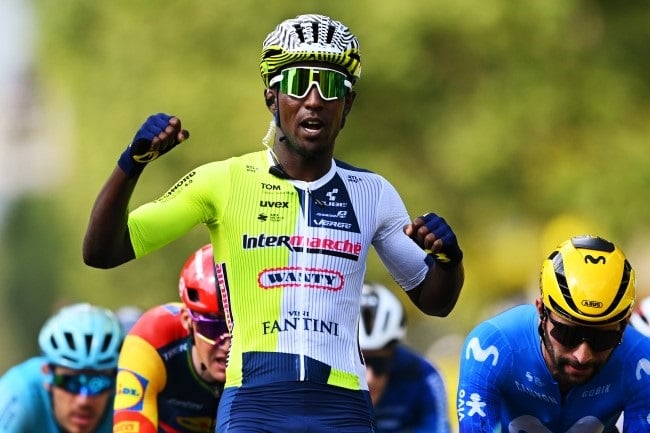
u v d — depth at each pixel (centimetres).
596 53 4703
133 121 4788
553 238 4656
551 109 4588
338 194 1320
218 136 4622
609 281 1391
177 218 1301
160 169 4666
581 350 1410
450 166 4628
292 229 1295
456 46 4562
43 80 6056
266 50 1314
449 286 1323
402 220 1358
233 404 1262
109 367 1912
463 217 4759
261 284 1282
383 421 2219
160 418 1798
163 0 4778
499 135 4566
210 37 4706
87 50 5056
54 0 5153
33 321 9975
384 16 4459
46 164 12438
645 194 4644
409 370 2230
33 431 1938
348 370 1280
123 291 5153
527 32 4559
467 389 1518
